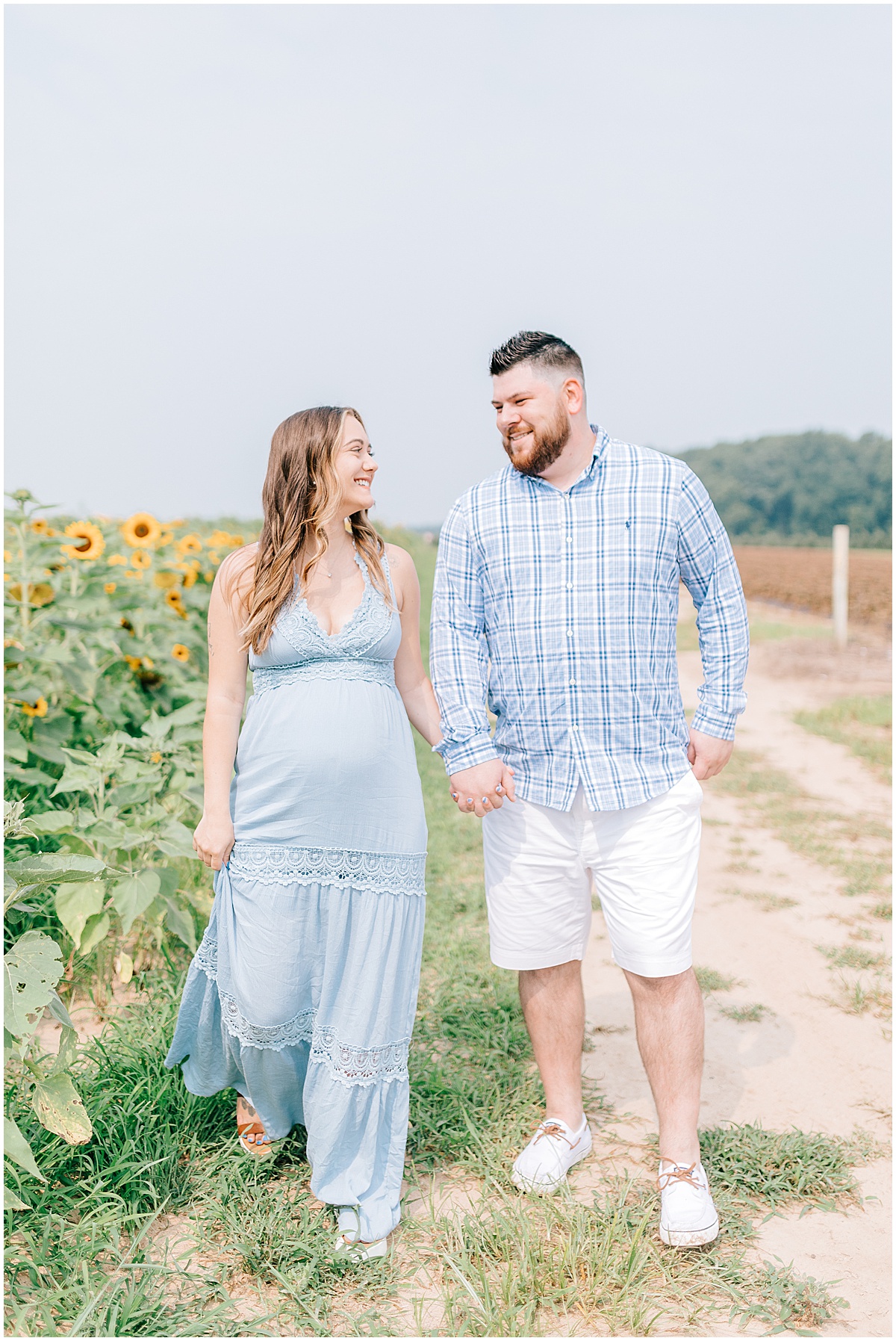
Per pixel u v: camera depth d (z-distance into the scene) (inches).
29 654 162.7
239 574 88.8
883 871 189.3
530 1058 117.8
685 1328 76.9
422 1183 95.1
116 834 124.6
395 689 92.3
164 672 204.7
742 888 183.2
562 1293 78.9
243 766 88.9
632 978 91.7
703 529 90.3
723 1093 112.5
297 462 86.0
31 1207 83.3
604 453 89.7
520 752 92.6
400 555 94.3
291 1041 89.0
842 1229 89.1
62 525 237.3
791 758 297.0
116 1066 100.8
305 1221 85.8
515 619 91.0
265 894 85.7
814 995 138.6
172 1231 86.4
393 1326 76.4
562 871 92.8
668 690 91.3
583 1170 97.2
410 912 88.9
